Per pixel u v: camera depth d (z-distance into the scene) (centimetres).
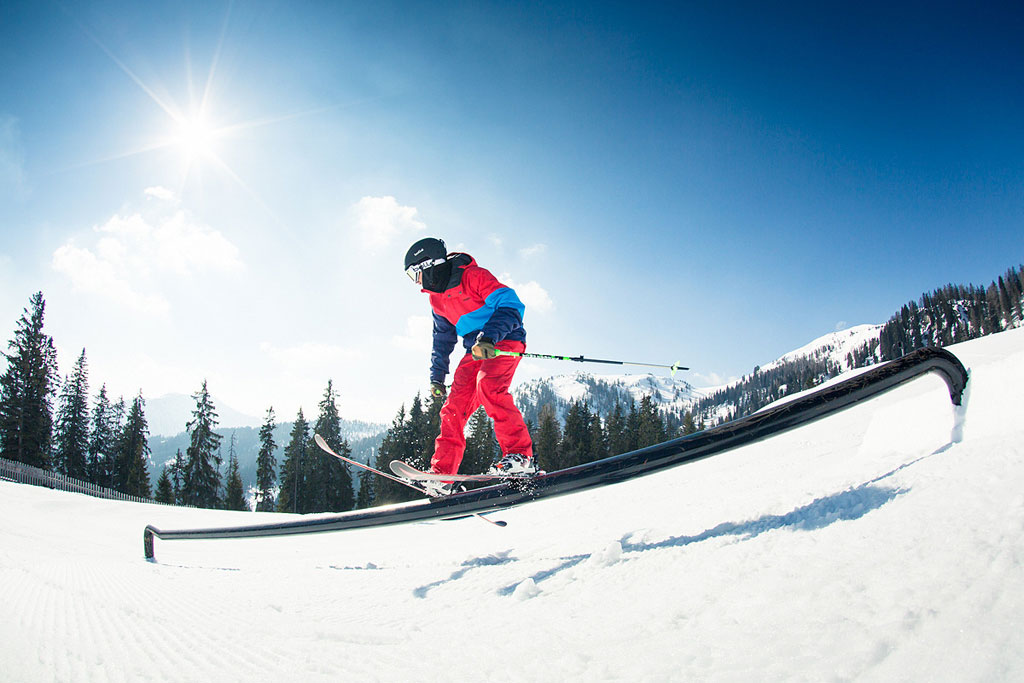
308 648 181
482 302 318
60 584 323
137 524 1288
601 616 163
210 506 4097
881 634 108
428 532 584
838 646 109
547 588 209
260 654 178
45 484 3050
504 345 307
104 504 1515
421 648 169
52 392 3647
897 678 94
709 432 247
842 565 143
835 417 844
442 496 311
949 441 246
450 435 320
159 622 227
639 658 128
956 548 129
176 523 1310
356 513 350
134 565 435
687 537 226
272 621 221
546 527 414
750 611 136
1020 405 212
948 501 158
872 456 303
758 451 644
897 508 168
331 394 4369
